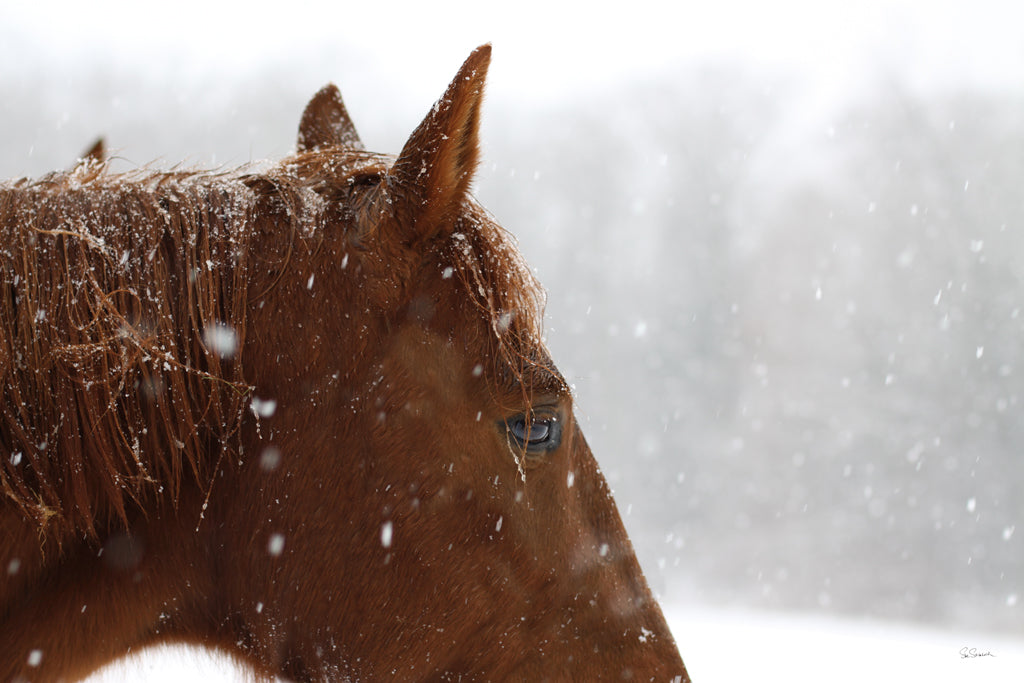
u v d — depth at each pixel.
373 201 2.12
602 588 2.25
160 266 1.91
